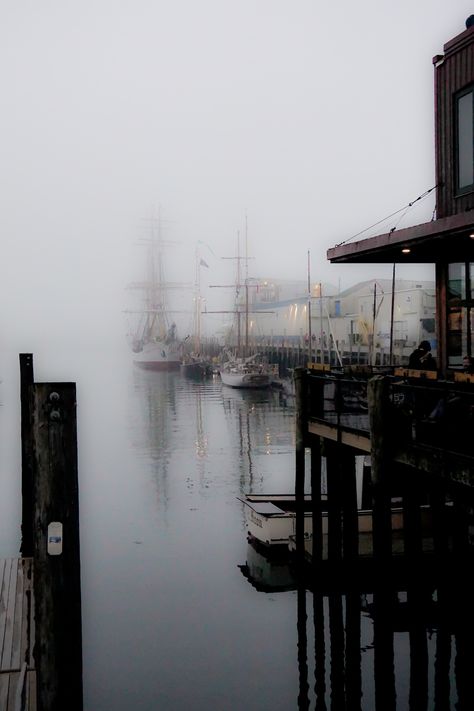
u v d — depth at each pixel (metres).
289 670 11.80
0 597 10.36
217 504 23.56
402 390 12.06
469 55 14.46
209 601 14.87
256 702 10.78
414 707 10.38
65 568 5.52
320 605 14.59
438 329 15.73
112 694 11.08
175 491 25.64
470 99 14.44
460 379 12.22
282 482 26.97
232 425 43.84
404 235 13.45
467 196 14.52
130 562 17.48
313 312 68.56
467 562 12.95
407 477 11.19
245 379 70.38
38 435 5.49
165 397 63.69
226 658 12.16
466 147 14.58
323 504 18.27
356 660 12.09
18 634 9.25
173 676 11.65
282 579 16.14
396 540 15.65
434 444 11.16
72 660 5.54
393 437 11.09
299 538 15.69
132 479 27.88
